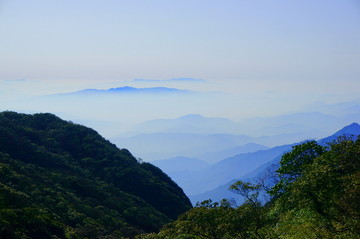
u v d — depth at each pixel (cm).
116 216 8356
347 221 2153
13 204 5794
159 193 11206
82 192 9288
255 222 2616
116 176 11394
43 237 5203
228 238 2591
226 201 2809
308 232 2511
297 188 2370
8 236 4512
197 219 2642
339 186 2148
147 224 8600
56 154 11231
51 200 7469
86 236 6444
